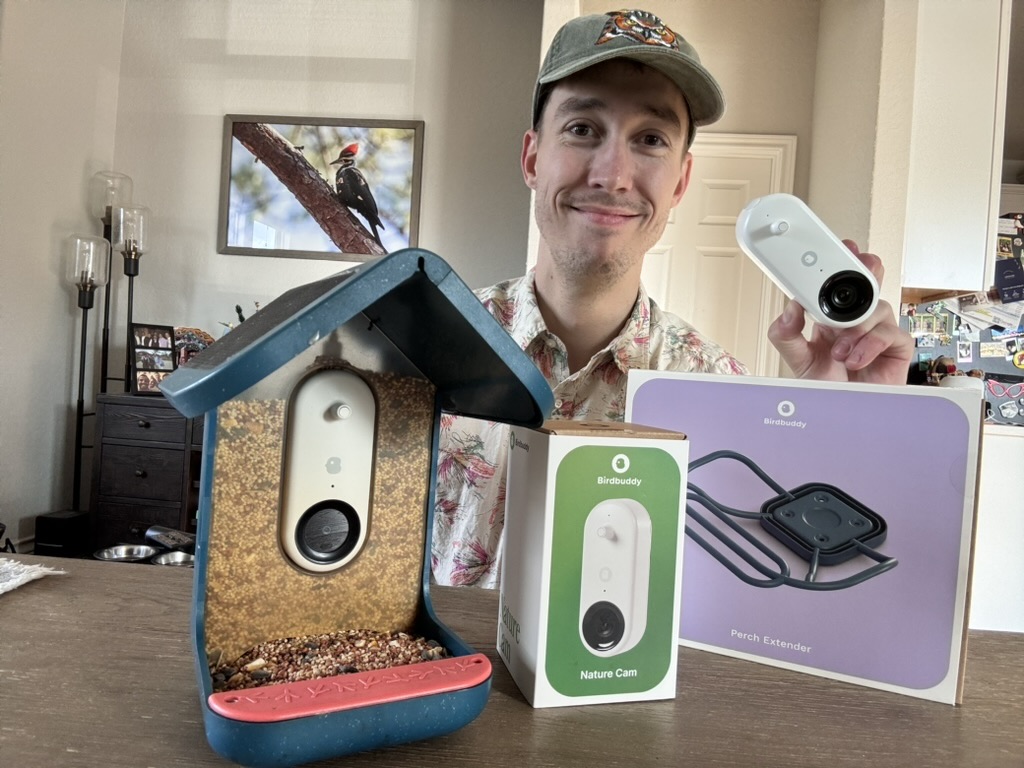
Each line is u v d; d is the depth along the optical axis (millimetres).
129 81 2885
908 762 354
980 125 2076
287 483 403
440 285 330
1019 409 2410
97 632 470
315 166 2836
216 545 387
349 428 420
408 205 2818
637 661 414
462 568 896
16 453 2455
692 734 375
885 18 2047
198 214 2883
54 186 2557
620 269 850
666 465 417
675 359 975
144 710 367
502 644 469
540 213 865
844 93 2328
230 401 384
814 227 630
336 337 408
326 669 379
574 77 793
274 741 303
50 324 2592
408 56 2818
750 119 2693
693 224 2723
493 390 404
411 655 404
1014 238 2434
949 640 428
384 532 440
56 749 323
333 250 2842
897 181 2045
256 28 2850
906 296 2396
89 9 2672
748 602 482
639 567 413
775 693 433
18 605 514
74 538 2439
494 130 2803
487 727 373
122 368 2902
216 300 2889
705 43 2693
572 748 353
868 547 451
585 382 938
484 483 896
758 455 483
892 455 449
